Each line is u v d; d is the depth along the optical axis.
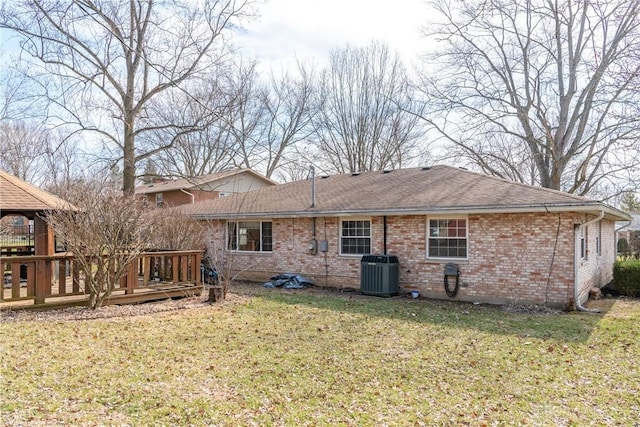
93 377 5.20
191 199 28.56
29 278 8.64
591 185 20.66
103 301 9.38
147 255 10.31
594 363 6.23
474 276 11.56
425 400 4.84
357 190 15.05
